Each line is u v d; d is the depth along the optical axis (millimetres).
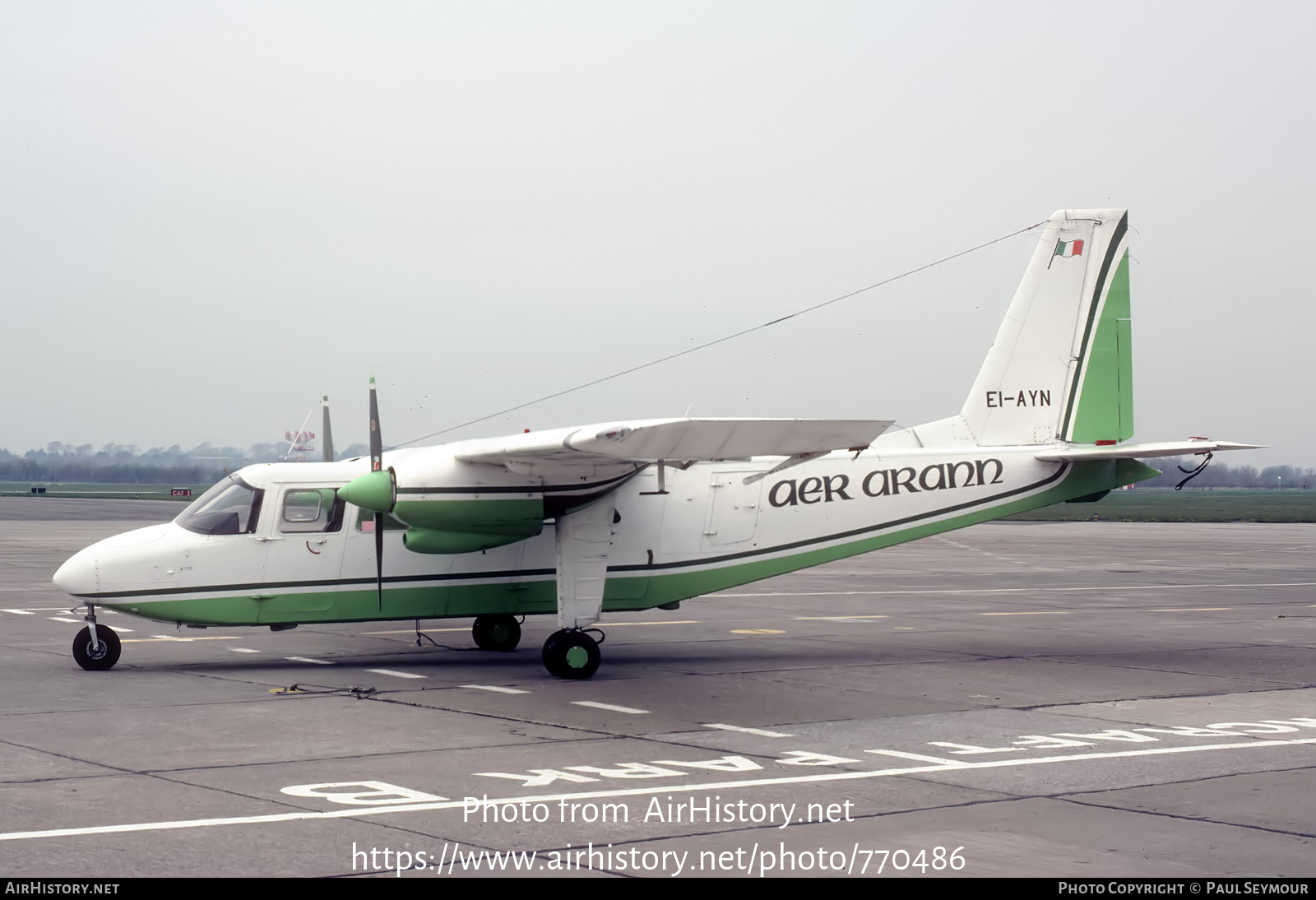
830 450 12203
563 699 12117
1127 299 16453
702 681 13461
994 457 15961
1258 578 30484
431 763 9055
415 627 18859
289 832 7125
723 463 15195
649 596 15125
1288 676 14242
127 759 9094
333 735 10109
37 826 7172
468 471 13328
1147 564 35375
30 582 24875
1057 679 13906
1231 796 8242
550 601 14867
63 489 115188
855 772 8898
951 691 12914
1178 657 15945
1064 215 16391
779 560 15484
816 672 14289
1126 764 9227
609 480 13672
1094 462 16234
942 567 33719
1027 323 16281
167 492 104875
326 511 14219
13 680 13062
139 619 19016
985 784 8523
